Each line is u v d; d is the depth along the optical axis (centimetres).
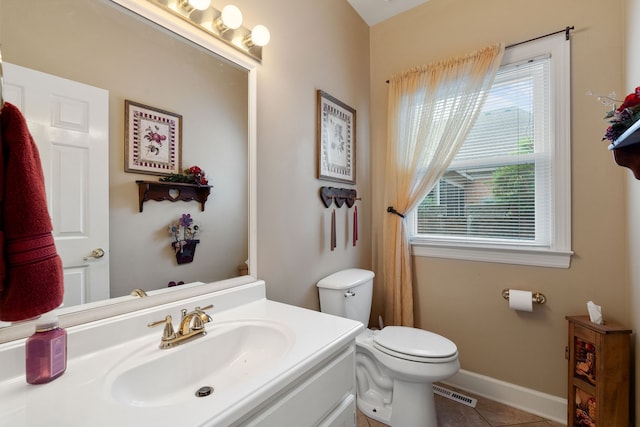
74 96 76
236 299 113
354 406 95
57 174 73
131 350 78
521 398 165
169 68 97
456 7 189
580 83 152
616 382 128
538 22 163
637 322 126
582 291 152
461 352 186
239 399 56
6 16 66
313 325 94
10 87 66
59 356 64
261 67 130
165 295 96
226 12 106
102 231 82
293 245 147
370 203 222
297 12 151
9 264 47
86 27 79
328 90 175
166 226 97
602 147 147
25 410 53
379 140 221
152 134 93
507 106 175
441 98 189
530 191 169
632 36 129
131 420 51
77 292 77
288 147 144
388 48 216
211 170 110
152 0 92
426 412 137
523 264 167
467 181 190
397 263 198
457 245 185
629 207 135
